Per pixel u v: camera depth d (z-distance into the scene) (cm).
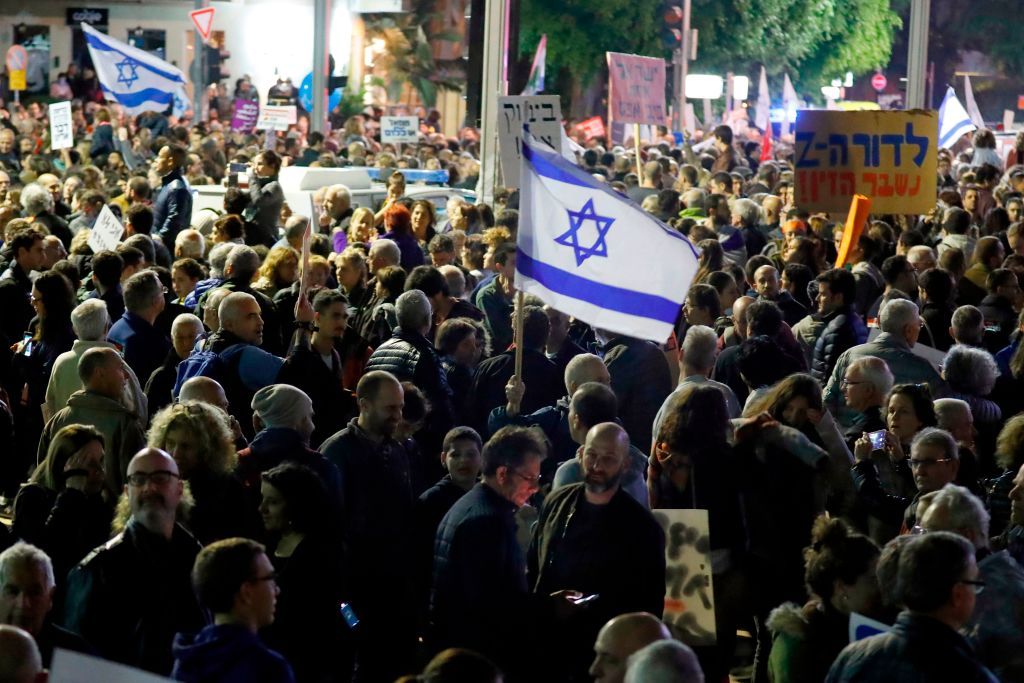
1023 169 2964
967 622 771
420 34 6444
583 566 866
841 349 1412
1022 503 888
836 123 1997
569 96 6756
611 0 6562
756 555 929
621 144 5156
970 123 3997
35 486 934
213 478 896
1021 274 1819
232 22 6241
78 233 1902
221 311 1234
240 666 669
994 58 8794
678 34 5484
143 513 792
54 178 2391
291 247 1719
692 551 879
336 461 980
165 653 784
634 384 1249
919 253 1833
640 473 988
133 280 1358
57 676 569
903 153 1978
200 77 5594
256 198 2127
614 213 1066
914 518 932
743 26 7500
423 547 1002
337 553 862
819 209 2019
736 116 6725
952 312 1586
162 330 1496
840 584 749
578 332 1536
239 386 1204
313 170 2667
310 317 1228
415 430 1112
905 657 638
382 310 1435
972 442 1121
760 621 934
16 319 1590
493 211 2305
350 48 6378
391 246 1595
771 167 3120
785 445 931
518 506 877
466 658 596
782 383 995
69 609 784
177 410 904
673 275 1057
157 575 788
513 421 1144
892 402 1052
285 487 843
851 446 1116
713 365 1209
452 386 1283
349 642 931
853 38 8306
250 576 676
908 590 644
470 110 3831
